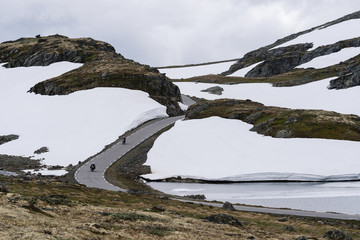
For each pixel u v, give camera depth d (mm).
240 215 47344
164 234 26828
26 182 51781
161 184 76938
